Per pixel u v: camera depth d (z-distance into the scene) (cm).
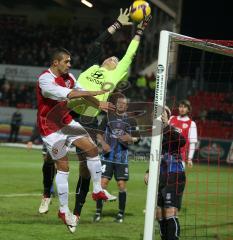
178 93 2906
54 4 5650
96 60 1079
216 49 970
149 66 4347
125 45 4700
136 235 1072
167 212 910
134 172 2417
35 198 1498
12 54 4966
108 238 1034
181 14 4316
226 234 1123
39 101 945
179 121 1378
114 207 1430
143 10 1011
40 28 5416
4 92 4178
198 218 1312
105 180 1220
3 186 1745
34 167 2386
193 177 2256
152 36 4384
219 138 3081
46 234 1035
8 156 2880
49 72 936
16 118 3912
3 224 1113
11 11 5769
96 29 5469
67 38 5247
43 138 952
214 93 3036
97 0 5253
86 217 1262
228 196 1752
